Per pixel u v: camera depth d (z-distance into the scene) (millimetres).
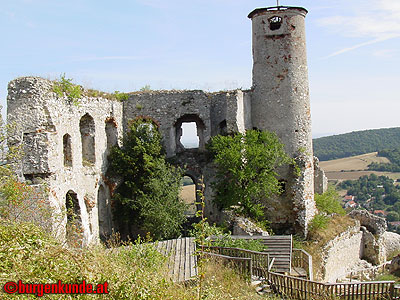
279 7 20953
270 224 20938
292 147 21000
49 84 14562
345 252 21578
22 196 11734
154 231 18125
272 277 12633
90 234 17078
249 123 21766
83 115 17422
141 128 20812
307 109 21438
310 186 21219
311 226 20531
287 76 20984
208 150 22031
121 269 8219
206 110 22281
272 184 18891
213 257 12750
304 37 21453
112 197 19984
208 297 8625
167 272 10945
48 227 11992
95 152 18406
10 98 13875
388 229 40812
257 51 21578
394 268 21578
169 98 22219
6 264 6223
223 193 19750
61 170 14773
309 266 14992
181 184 19688
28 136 13766
